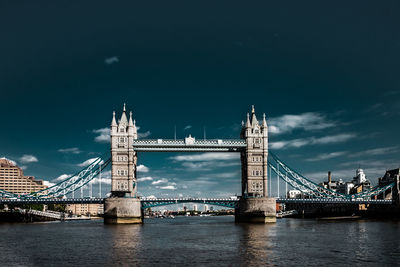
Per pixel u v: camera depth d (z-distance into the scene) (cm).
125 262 6184
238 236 10050
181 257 6606
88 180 17525
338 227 13200
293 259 6369
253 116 17538
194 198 18000
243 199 16525
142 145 16762
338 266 5828
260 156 17038
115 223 15638
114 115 16862
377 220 18562
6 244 8544
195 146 16888
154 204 17738
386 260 6256
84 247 7912
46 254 7031
